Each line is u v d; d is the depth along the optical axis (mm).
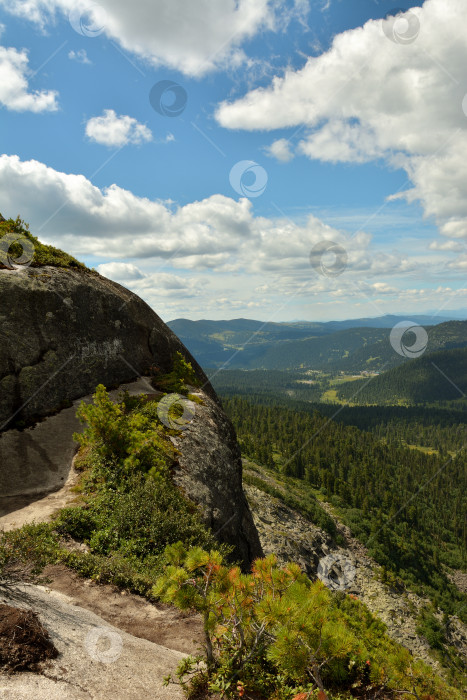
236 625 4781
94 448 13195
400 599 81750
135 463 12305
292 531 80938
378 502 144250
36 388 15023
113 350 19219
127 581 7977
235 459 17688
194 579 4707
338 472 164375
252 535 15719
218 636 5148
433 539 126938
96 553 8953
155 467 12539
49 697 3713
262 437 181375
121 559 8703
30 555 6340
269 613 4055
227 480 15258
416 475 183625
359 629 7160
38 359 15336
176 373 21219
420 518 139750
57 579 7555
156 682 4633
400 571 95062
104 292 19547
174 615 7348
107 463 12445
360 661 5109
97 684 4203
